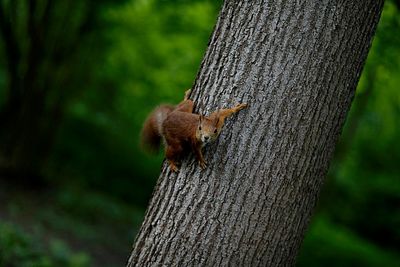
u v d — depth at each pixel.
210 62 4.94
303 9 4.68
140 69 22.58
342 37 4.71
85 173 20.67
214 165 4.72
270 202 4.69
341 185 26.41
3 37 15.80
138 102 25.44
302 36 4.68
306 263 17.30
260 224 4.69
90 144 21.91
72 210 16.17
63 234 13.59
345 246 19.77
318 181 4.85
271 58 4.70
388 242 25.56
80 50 17.00
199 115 4.58
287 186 4.71
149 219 4.99
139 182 21.78
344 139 20.30
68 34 16.36
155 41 20.67
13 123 16.55
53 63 16.38
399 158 26.56
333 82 4.73
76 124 22.53
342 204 26.38
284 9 4.70
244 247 4.69
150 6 17.62
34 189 16.55
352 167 26.84
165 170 5.00
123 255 13.90
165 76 22.94
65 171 20.12
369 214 26.06
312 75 4.68
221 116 4.61
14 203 14.70
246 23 4.80
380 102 17.86
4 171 16.42
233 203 4.69
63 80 16.72
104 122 23.73
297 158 4.71
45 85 16.47
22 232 11.10
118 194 20.73
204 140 4.46
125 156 22.77
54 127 16.97
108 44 17.70
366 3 4.77
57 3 15.96
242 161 4.69
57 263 10.65
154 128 5.22
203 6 16.53
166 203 4.89
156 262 4.84
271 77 4.70
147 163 23.41
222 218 4.70
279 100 4.68
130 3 16.17
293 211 4.75
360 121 20.69
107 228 15.82
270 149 4.68
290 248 4.82
